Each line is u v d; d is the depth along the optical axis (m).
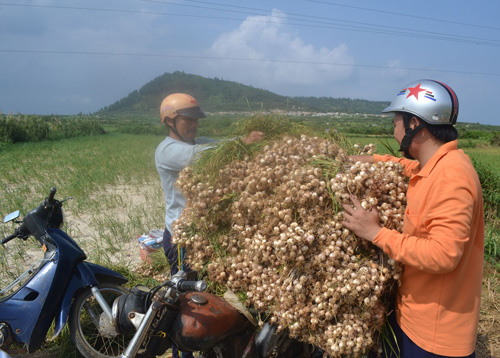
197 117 3.08
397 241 1.87
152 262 4.72
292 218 2.17
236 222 2.53
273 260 2.24
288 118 3.11
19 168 13.86
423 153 2.01
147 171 12.98
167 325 2.18
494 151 34.50
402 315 2.06
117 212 7.95
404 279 2.04
